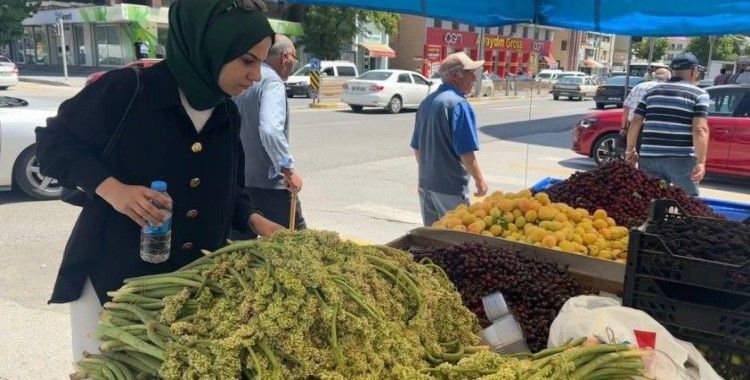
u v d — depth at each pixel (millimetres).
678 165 4902
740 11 3518
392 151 10617
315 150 10492
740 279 1614
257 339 1326
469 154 3883
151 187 1781
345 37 31766
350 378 1339
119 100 1810
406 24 39125
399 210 6629
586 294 2252
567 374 1441
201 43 1731
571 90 29516
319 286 1421
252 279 1468
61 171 1822
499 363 1480
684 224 1979
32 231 5375
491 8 4059
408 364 1430
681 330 1729
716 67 30438
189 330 1401
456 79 3994
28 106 6723
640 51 40406
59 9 32781
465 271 2256
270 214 3721
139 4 31500
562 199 3188
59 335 3453
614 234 2727
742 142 8469
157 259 1823
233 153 2061
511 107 23891
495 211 2883
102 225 1906
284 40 3695
